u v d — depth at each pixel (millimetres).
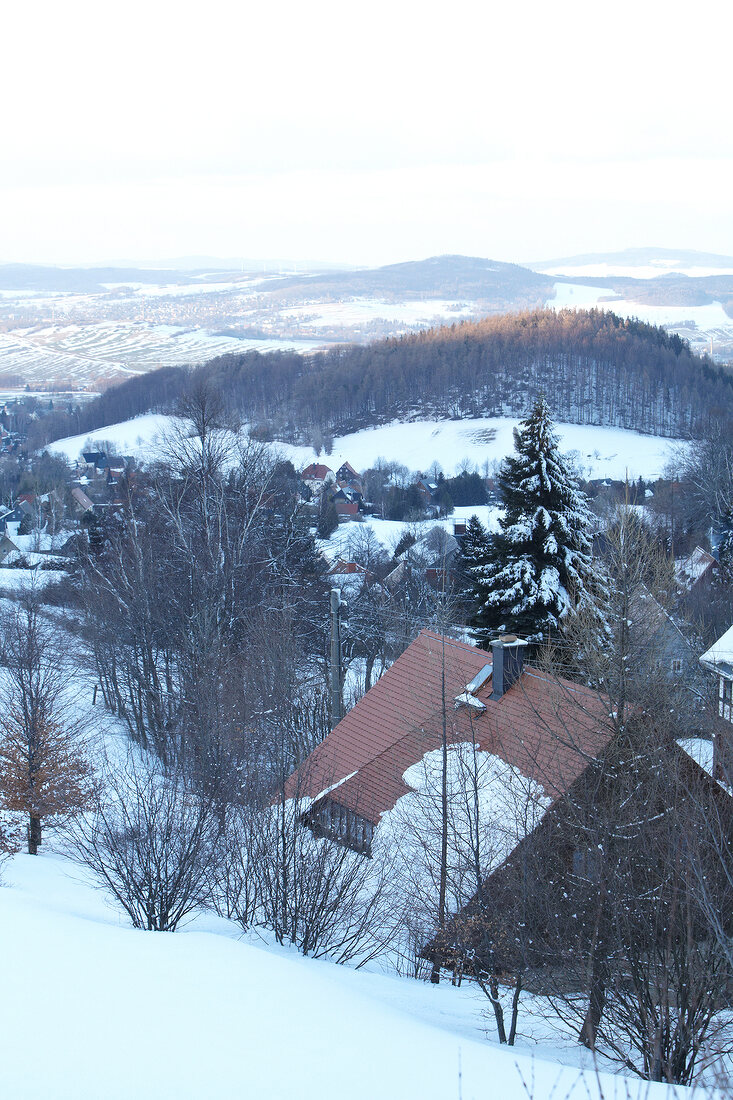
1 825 23453
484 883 14305
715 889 12336
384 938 16312
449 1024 12250
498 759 17969
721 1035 12336
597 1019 12266
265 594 37406
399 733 20859
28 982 9727
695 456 78750
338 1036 9305
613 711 18000
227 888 16031
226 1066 8211
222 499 37844
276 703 27078
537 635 28016
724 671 29125
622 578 20203
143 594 35906
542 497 30922
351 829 19156
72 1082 7625
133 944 11617
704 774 17188
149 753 34938
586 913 13211
